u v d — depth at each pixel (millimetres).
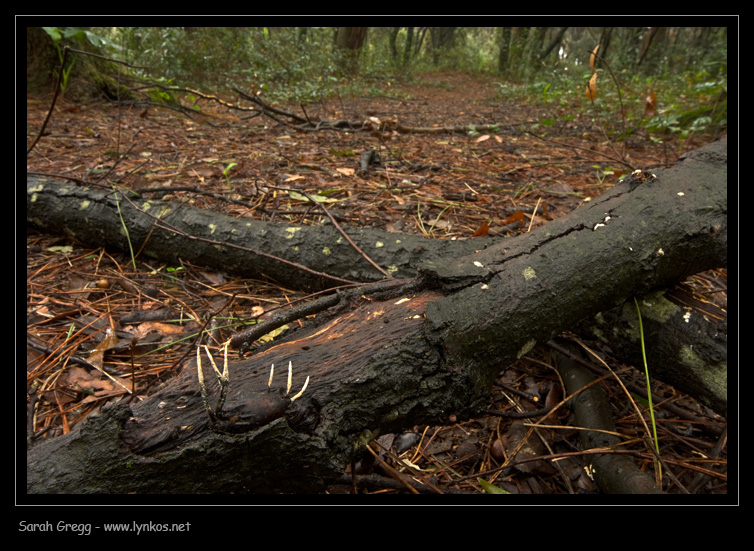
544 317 1441
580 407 1669
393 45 17203
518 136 6207
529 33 17812
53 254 2617
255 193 3336
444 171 4176
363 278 2207
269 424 1076
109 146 4387
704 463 1531
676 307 1655
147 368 1844
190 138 5004
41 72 5789
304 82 9852
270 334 1943
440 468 1558
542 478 1523
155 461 1046
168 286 2402
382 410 1236
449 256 2150
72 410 1641
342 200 3287
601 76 9766
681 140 4996
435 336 1304
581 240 1563
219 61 9742
